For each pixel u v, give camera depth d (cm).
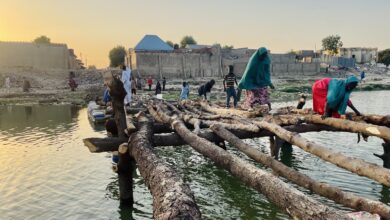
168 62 5188
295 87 3925
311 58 7994
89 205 720
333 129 833
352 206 444
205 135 789
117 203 729
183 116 1014
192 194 350
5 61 5194
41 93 3372
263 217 647
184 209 303
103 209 701
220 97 2812
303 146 655
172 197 330
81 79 4572
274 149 940
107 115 1714
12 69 4516
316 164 962
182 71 5281
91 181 862
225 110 1151
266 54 1143
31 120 1917
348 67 8238
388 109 2317
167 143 775
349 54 10169
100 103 2075
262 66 1148
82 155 1107
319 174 870
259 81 1158
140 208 705
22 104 2825
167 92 3316
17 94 3291
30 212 684
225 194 771
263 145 1247
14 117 2048
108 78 716
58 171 941
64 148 1206
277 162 587
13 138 1396
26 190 801
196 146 648
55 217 662
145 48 5206
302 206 344
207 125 859
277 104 2622
